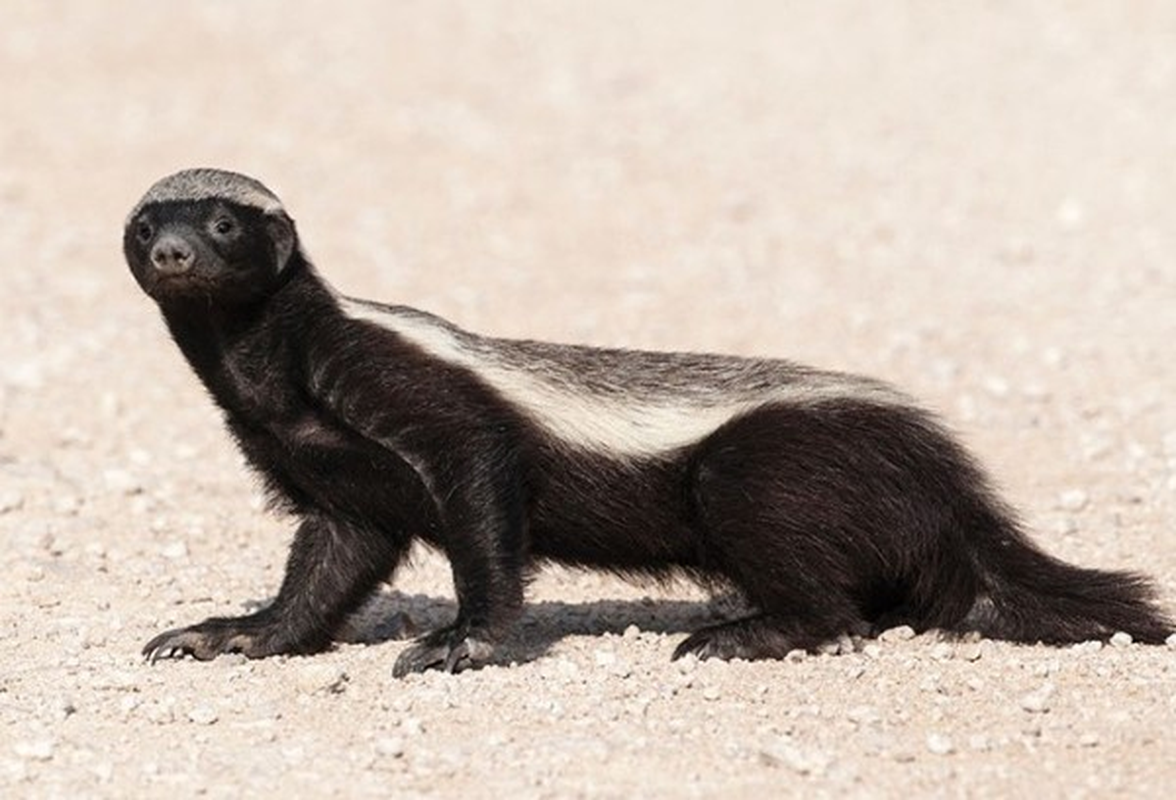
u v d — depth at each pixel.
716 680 25.17
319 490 27.25
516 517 26.19
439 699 24.42
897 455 26.69
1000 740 22.78
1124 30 81.50
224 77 79.88
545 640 27.97
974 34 82.69
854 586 26.86
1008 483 37.06
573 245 59.84
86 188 65.81
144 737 23.56
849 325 50.69
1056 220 60.00
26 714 24.47
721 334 50.00
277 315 26.56
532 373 26.70
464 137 72.19
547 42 85.38
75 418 42.97
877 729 23.22
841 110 74.00
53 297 54.19
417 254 58.88
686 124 73.31
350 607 27.67
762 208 63.09
